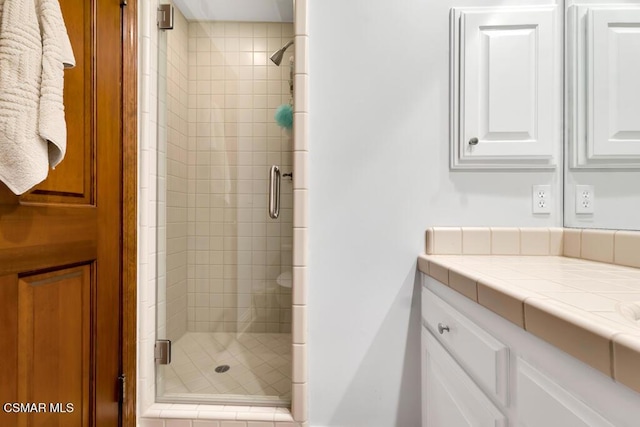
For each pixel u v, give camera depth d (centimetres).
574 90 100
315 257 111
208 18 144
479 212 109
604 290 54
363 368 110
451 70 109
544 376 45
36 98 63
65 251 85
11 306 71
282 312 137
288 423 104
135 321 110
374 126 111
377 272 111
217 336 148
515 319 51
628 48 86
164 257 127
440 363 85
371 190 111
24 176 62
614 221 88
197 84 147
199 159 150
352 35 111
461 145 107
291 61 137
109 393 100
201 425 106
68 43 70
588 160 96
